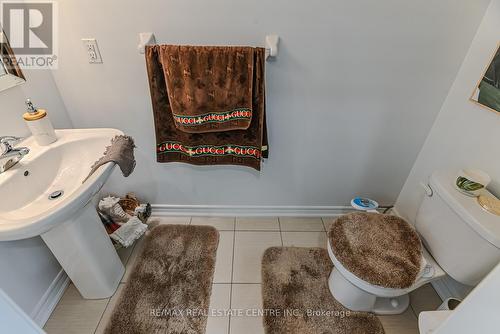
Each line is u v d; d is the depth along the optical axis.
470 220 1.00
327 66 1.32
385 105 1.44
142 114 1.47
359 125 1.51
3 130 1.09
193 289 1.45
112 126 1.51
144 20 1.20
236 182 1.75
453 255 1.10
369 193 1.81
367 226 1.25
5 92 1.09
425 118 1.48
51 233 1.09
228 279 1.50
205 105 1.29
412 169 1.67
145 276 1.51
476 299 0.54
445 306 1.21
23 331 0.72
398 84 1.38
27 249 1.21
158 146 1.48
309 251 1.67
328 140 1.57
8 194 0.94
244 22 1.21
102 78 1.35
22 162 1.03
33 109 1.08
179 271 1.54
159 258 1.61
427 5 1.17
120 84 1.37
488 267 0.99
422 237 1.26
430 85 1.38
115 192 1.79
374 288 1.07
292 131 1.53
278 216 1.92
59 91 1.38
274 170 1.69
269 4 1.16
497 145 1.12
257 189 1.79
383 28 1.22
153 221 1.87
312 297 1.42
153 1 1.16
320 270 1.56
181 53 1.18
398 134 1.54
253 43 1.26
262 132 1.40
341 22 1.21
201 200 1.84
